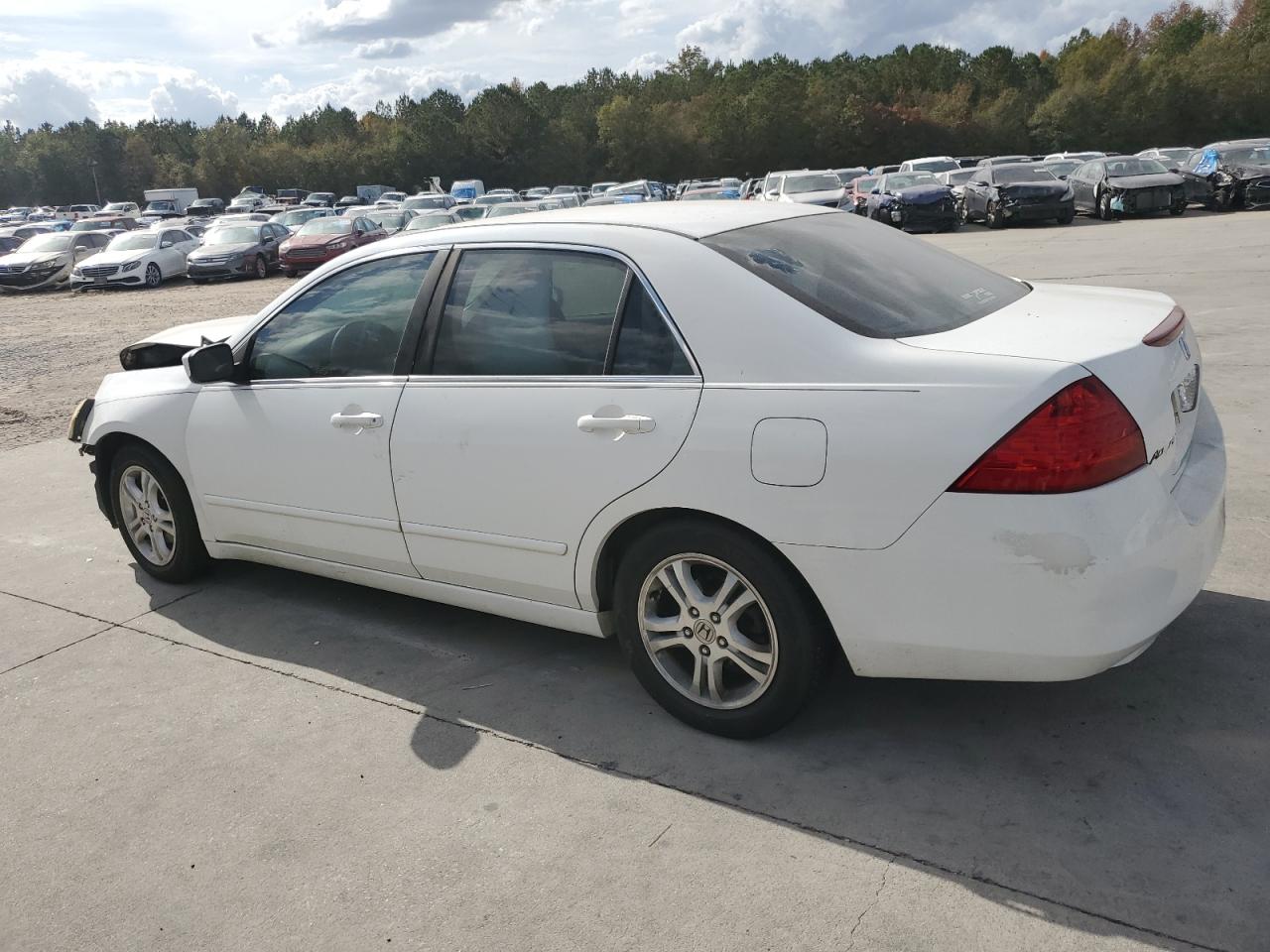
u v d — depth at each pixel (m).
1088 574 2.44
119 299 22.48
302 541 4.00
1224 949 2.16
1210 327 9.07
